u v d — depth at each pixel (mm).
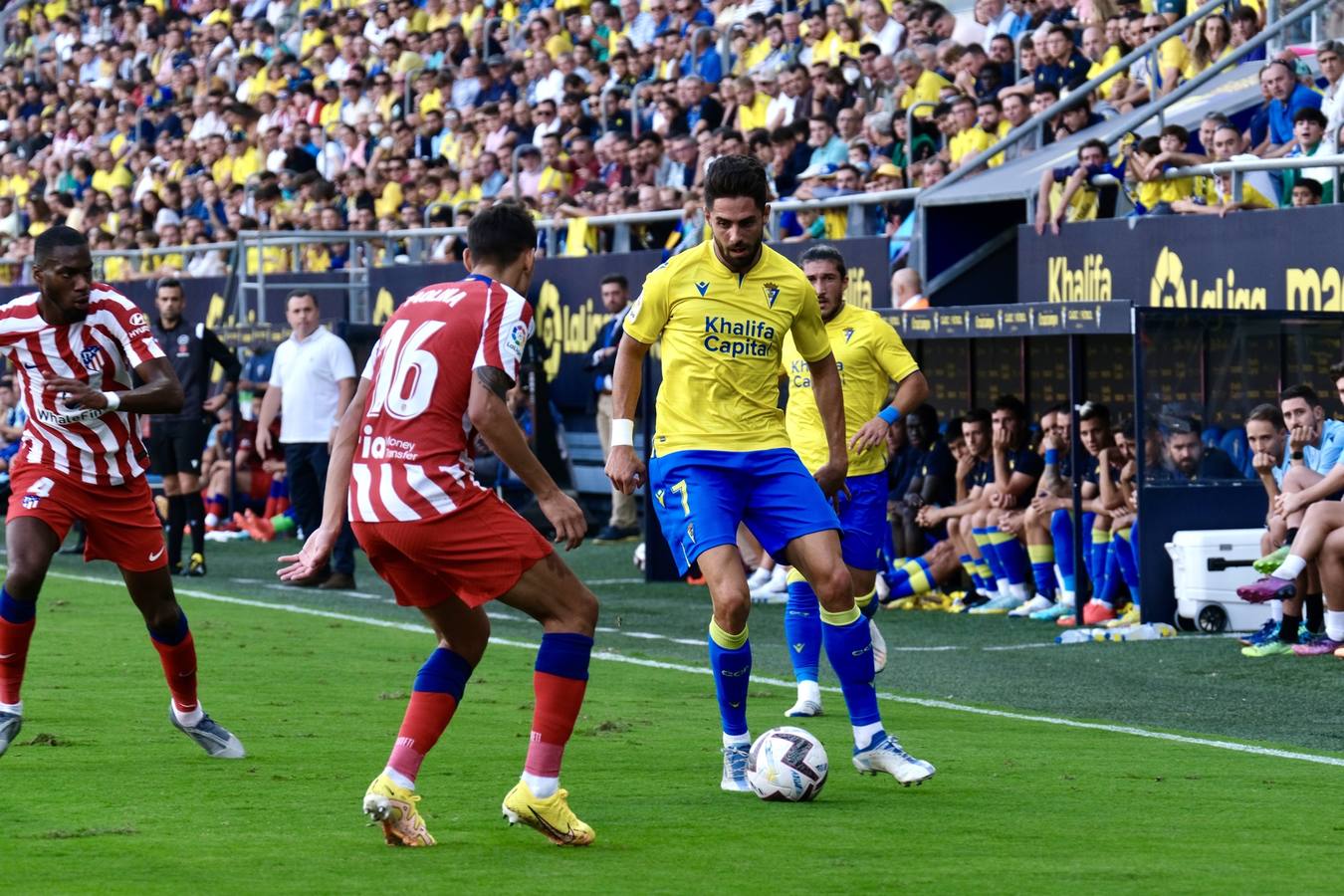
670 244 45375
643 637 30500
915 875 12617
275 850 13383
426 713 13711
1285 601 27203
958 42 48562
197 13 88062
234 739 17797
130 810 14984
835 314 22656
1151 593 30500
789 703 22750
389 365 13930
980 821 14797
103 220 75688
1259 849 13648
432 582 14078
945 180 40250
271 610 33906
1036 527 33031
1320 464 28141
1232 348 30984
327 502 14250
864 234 42062
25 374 17766
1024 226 37688
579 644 13734
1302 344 31438
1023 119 42406
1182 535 30078
